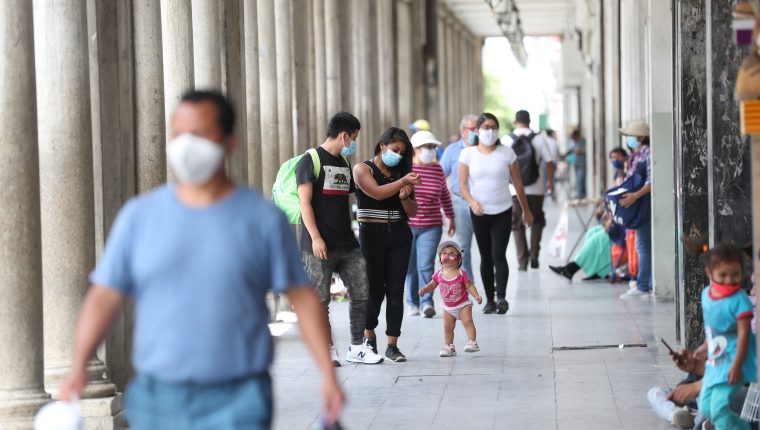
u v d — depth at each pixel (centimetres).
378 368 2662
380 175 2686
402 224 2731
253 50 3825
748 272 2103
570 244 6178
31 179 1923
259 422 1122
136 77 2495
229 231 1116
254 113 3825
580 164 10900
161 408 1122
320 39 5488
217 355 1109
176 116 1127
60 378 2106
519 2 12438
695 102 2573
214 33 3200
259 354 1127
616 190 3784
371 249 2719
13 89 1905
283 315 3612
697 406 1988
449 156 3812
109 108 2353
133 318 2444
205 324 1108
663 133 3622
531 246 4812
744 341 1658
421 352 2873
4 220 1912
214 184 1130
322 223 2573
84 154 2123
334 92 5678
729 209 2181
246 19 3819
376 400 2314
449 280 2792
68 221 2117
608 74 7400
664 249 3694
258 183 3841
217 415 1121
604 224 4322
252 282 1123
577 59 13538
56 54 2097
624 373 2512
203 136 1116
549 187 5362
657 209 3684
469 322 2816
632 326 3181
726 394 1698
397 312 2744
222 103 1129
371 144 6694
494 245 3488
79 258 2123
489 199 3447
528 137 4750
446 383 2466
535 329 3184
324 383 1161
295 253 1148
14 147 1908
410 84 8781
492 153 3438
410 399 2314
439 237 3450
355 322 2712
